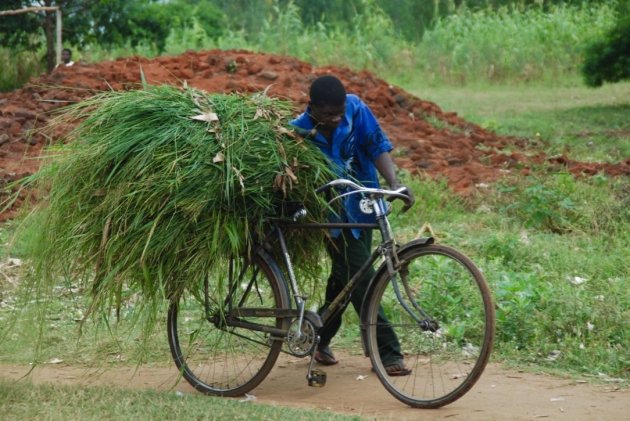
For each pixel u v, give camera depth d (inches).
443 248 280.7
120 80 748.6
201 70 795.4
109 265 281.1
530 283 385.1
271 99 308.5
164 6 1502.2
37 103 725.3
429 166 673.0
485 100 1269.7
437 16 1643.7
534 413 274.7
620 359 324.2
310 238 307.6
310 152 298.0
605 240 505.4
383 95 827.4
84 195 288.0
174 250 282.4
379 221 292.0
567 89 1381.6
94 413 264.8
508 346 343.0
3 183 587.2
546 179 607.5
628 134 920.9
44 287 300.5
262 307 311.9
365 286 303.7
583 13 1531.7
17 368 337.7
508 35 1498.5
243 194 284.2
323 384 293.6
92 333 373.4
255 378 299.3
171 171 281.1
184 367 303.1
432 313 370.9
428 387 301.4
